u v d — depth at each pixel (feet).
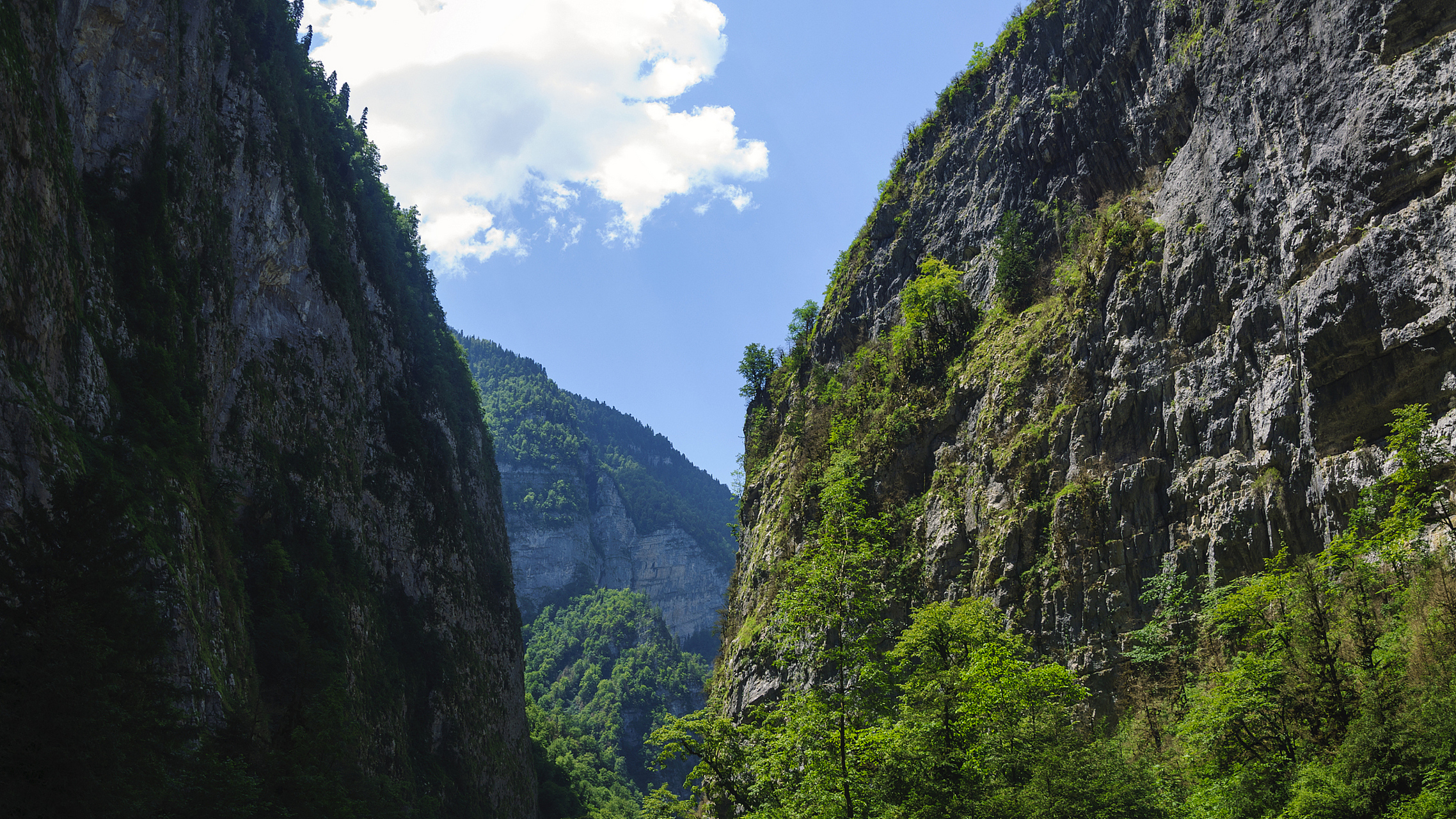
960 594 228.84
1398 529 144.56
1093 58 276.62
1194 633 177.78
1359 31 176.24
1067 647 199.11
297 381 326.85
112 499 118.62
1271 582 153.79
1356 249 165.78
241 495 276.00
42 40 197.67
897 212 365.81
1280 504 174.29
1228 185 203.92
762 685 279.28
